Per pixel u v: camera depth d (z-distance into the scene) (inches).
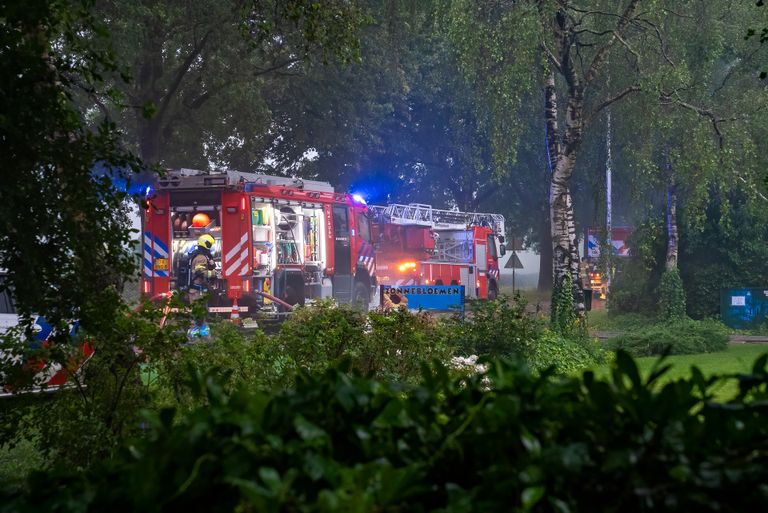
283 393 118.6
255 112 1739.7
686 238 1608.0
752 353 1055.0
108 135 325.1
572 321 1035.3
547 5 1071.6
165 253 1203.9
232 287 1195.9
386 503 99.7
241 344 408.8
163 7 1439.5
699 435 104.0
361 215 1465.3
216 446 106.7
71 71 334.0
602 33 1107.3
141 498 102.5
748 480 97.0
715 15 1214.3
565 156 1139.9
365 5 1598.2
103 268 332.2
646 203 1448.1
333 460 106.3
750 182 1190.3
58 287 323.3
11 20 306.7
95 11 1331.2
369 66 1935.3
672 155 1205.1
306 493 100.8
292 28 1202.0
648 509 98.7
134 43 1402.6
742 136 1162.6
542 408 108.4
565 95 1601.9
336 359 466.3
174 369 339.6
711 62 1207.6
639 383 109.2
